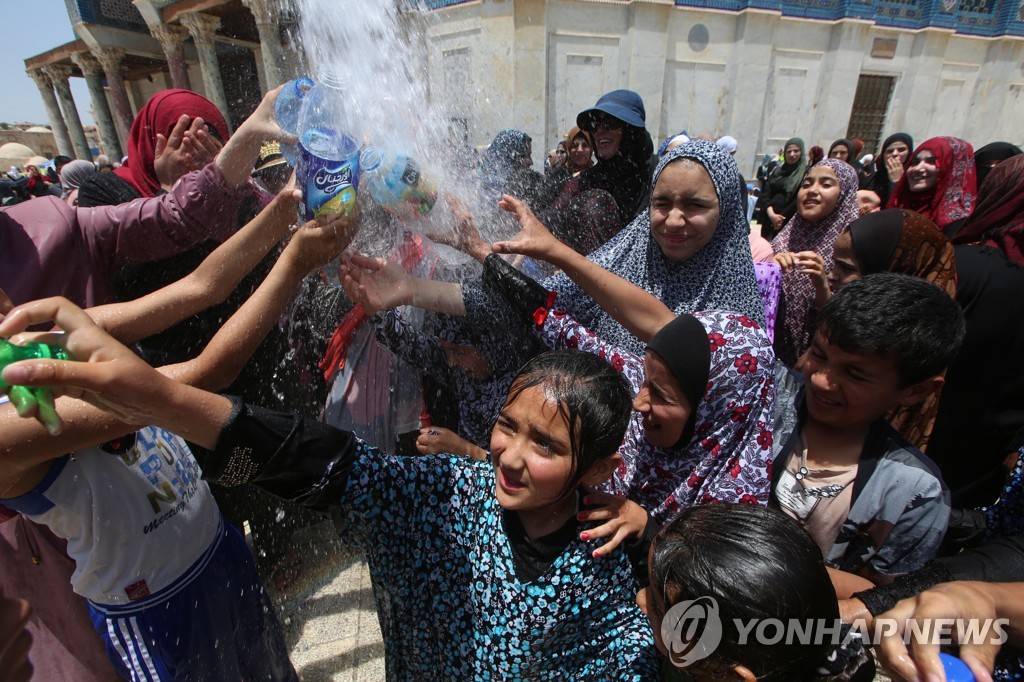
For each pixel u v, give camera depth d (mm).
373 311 1307
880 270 1661
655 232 1592
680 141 3607
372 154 1068
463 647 1012
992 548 1007
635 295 1366
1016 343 1585
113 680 1224
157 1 9938
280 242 1476
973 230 1963
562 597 952
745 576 751
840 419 1180
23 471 847
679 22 9250
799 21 9977
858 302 1101
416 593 1042
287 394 1938
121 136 16141
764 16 9461
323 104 1034
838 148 6039
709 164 1466
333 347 1659
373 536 1002
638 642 989
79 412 832
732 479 1175
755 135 10180
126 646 1108
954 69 11203
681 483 1242
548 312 1399
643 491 1305
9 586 1121
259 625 1407
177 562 1133
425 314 1529
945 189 2828
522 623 955
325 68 1041
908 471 1161
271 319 998
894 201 3145
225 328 974
